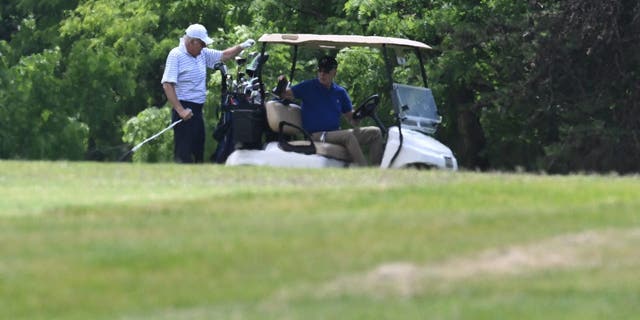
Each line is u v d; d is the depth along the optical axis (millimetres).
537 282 27781
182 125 50969
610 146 71438
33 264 29422
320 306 26469
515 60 74688
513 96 73500
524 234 31062
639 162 71812
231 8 91250
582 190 36750
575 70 73125
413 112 51250
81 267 29172
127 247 30422
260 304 26734
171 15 100250
